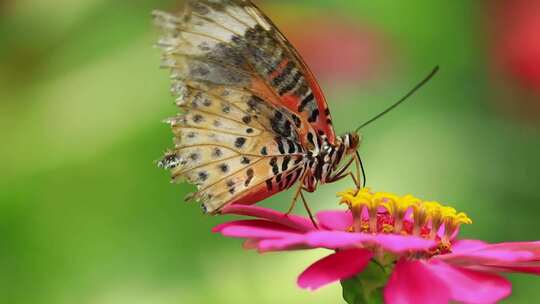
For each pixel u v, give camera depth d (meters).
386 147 0.60
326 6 0.63
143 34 0.60
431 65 0.63
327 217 0.48
